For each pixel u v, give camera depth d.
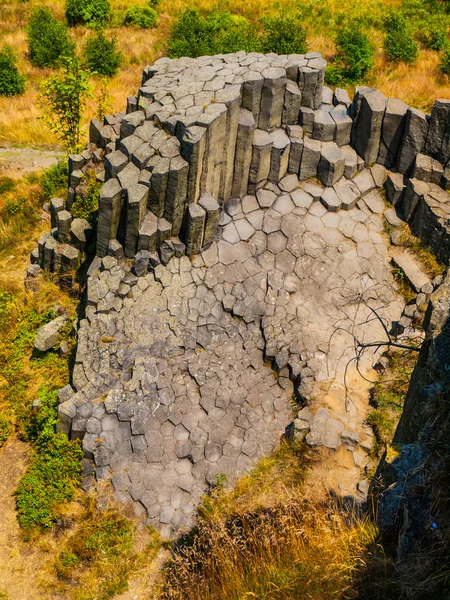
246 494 9.12
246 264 11.27
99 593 8.51
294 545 6.57
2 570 8.80
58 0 28.98
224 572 6.95
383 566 5.70
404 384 9.77
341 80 19.56
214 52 21.23
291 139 11.80
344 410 9.77
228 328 10.73
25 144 19.08
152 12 26.31
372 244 11.77
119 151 10.85
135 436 9.74
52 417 9.99
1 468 10.02
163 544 8.99
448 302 6.07
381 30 23.91
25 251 14.67
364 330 10.88
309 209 11.91
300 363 10.34
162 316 10.60
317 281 11.30
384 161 12.27
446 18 24.75
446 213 11.16
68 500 9.45
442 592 5.24
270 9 26.50
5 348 11.84
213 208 10.77
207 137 10.38
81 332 10.52
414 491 5.66
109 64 22.70
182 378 10.27
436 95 18.41
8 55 22.45
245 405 10.19
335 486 8.90
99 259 11.22
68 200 13.19
